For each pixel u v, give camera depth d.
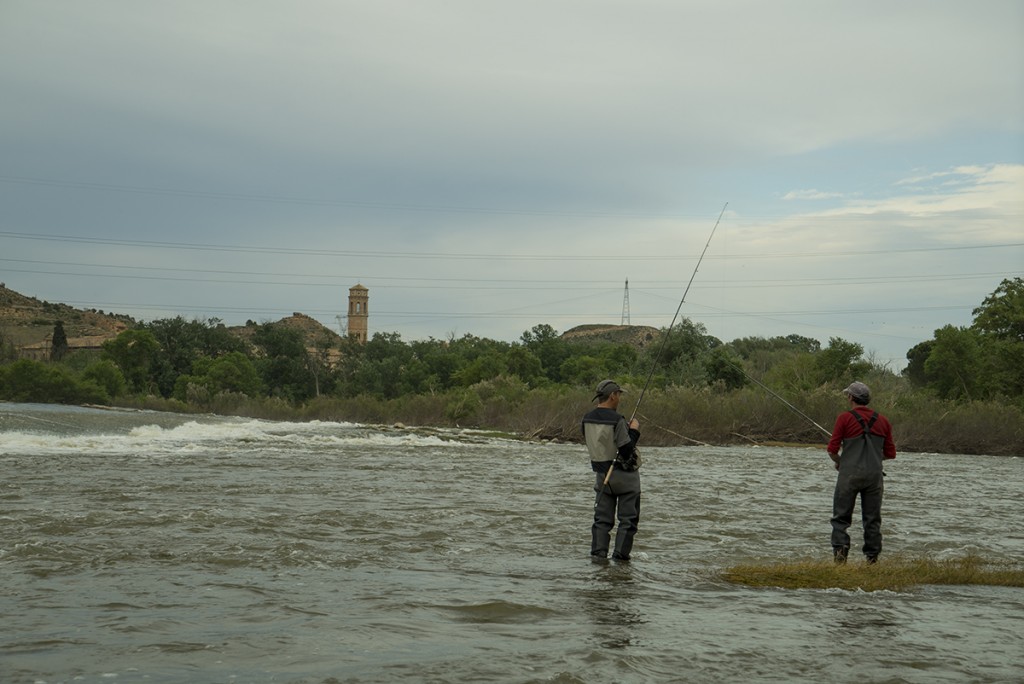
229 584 6.41
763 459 29.14
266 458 21.19
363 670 4.26
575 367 95.75
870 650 5.07
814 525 11.86
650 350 65.06
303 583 6.56
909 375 84.12
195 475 15.93
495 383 52.25
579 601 6.22
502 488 15.65
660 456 29.41
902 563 8.48
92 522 9.48
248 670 4.21
